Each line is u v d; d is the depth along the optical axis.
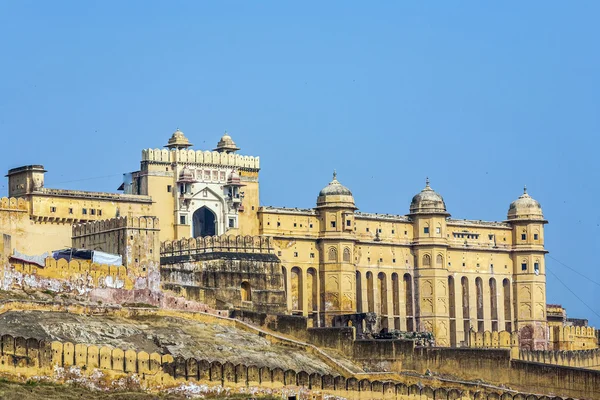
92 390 174.50
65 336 186.75
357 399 192.88
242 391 185.25
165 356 181.50
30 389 169.25
